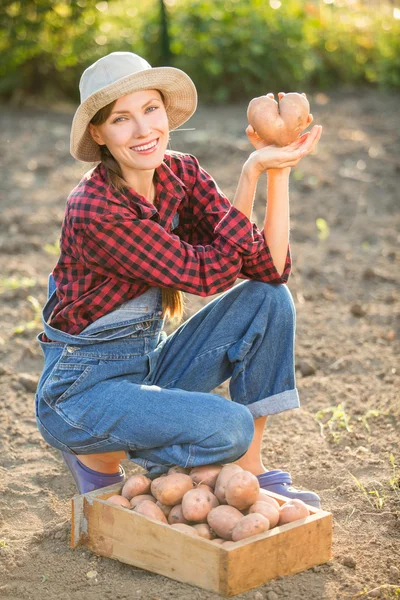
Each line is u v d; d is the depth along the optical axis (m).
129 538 3.11
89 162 3.48
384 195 8.30
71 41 11.52
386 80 12.62
